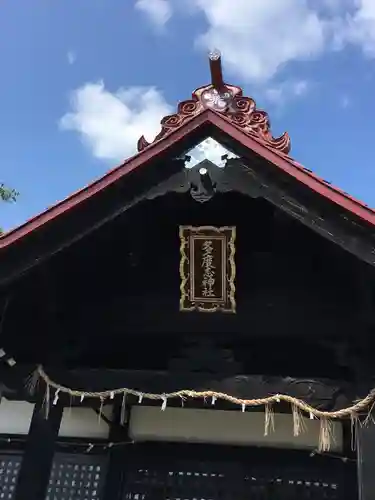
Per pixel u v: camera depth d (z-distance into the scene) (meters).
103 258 6.04
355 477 6.73
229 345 5.95
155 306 6.17
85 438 7.38
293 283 5.99
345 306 5.84
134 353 6.18
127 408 7.44
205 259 5.89
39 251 5.57
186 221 5.84
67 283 6.16
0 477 7.23
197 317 6.05
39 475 5.44
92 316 6.25
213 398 5.47
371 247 5.08
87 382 5.75
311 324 5.83
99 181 5.52
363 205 5.09
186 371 5.75
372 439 5.01
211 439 7.20
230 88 7.05
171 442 7.24
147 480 7.08
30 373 5.86
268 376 5.57
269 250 5.95
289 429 7.08
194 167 5.55
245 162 5.50
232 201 5.65
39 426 5.68
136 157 5.54
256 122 6.78
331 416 5.21
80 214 5.57
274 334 5.89
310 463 6.93
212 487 6.96
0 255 5.51
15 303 6.06
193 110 6.86
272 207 5.51
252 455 7.06
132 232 5.84
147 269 6.21
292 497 6.79
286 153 6.32
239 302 6.02
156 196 5.52
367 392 5.30
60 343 6.16
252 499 6.82
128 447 7.28
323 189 5.20
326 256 5.76
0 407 7.68
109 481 7.07
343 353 5.67
